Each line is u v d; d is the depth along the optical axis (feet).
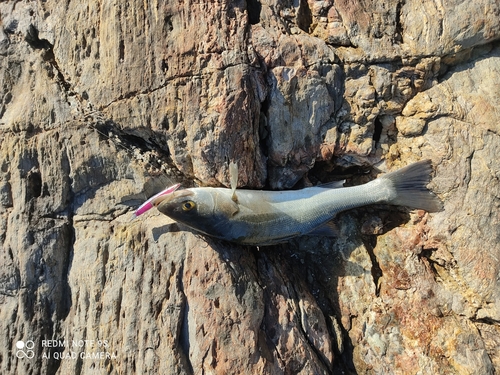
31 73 1.87
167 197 1.67
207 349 1.59
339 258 1.90
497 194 1.74
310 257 1.95
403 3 1.89
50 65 1.86
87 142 1.78
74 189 1.81
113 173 1.81
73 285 1.76
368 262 1.85
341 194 1.79
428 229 1.79
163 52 1.71
